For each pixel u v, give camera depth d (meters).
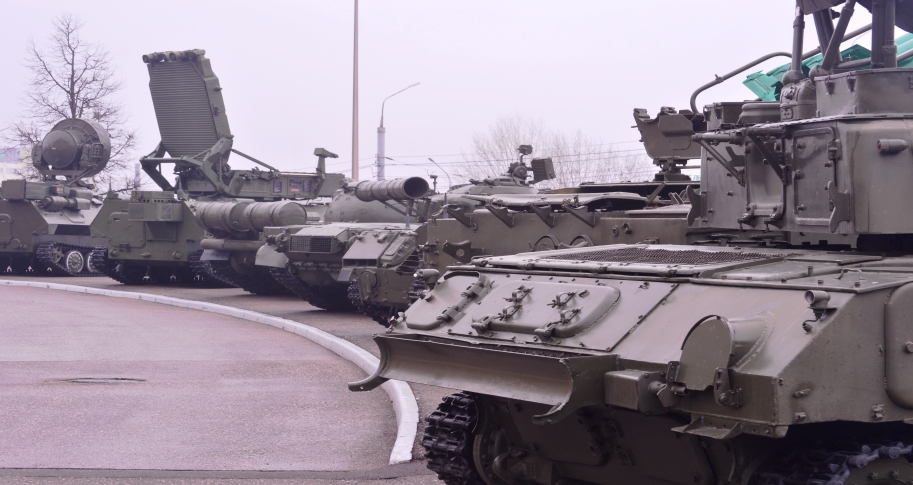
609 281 7.47
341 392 14.37
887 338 5.84
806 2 8.40
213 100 38.22
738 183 8.30
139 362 17.08
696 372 5.96
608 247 8.93
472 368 7.54
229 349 19.00
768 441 6.46
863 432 6.70
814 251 7.50
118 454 10.45
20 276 40.72
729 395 5.75
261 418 12.45
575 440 7.43
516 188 22.98
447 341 7.80
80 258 40.06
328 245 24.30
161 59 38.00
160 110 39.00
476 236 14.64
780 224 7.71
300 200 38.56
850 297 5.78
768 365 5.68
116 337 20.52
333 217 28.36
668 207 11.83
